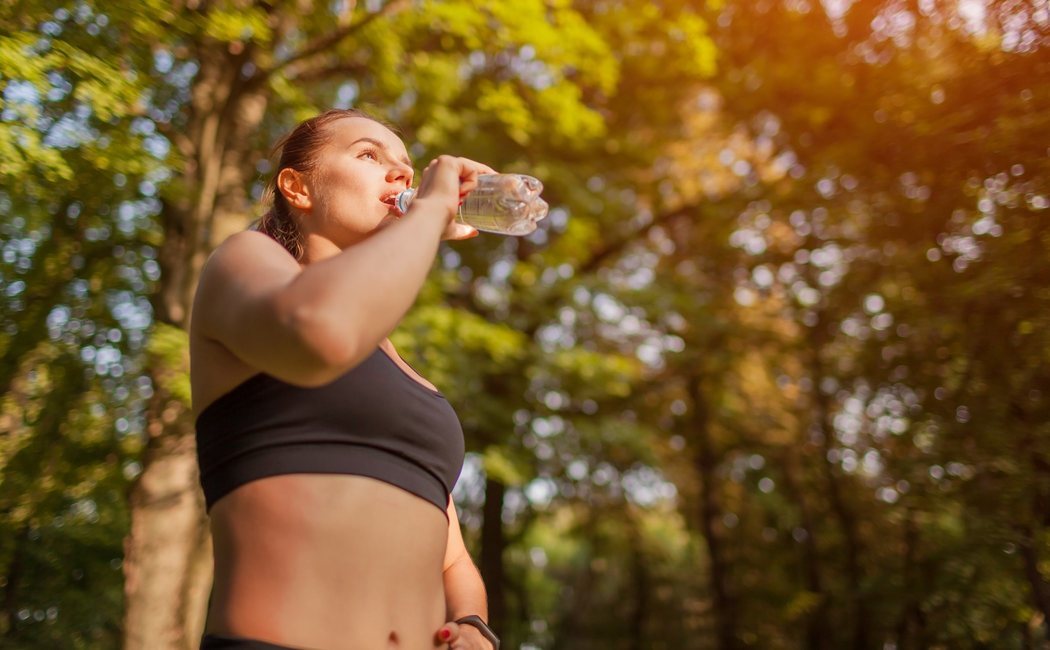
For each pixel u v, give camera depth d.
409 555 1.24
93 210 7.93
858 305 11.56
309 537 1.17
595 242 13.12
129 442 8.74
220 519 1.21
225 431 1.21
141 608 7.48
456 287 11.77
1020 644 8.09
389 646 1.20
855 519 12.28
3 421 8.22
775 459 15.01
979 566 7.80
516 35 8.75
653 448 13.75
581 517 16.88
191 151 8.09
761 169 13.66
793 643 14.81
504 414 11.03
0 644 7.62
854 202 11.21
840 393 12.16
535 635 18.52
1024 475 7.42
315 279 1.04
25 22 6.11
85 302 8.44
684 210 13.81
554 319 12.39
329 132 1.49
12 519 7.98
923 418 8.66
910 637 9.88
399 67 9.34
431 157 9.95
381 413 1.24
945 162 8.91
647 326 13.58
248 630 1.14
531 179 1.49
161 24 6.68
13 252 7.81
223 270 1.19
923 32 9.72
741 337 13.84
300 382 1.06
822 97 11.37
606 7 11.34
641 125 13.59
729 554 15.88
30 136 5.72
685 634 17.47
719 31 12.07
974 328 8.23
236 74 8.29
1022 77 7.96
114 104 6.21
